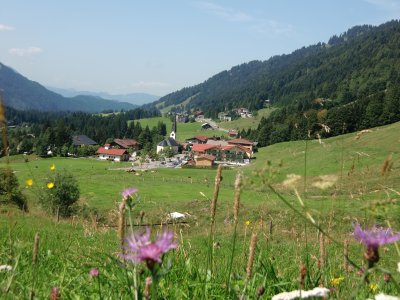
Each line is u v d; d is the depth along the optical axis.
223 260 4.62
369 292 3.31
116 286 3.44
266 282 3.62
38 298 3.32
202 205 29.25
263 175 2.25
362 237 2.00
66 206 34.94
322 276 3.52
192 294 3.45
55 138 186.25
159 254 1.87
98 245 6.45
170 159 176.12
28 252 5.14
